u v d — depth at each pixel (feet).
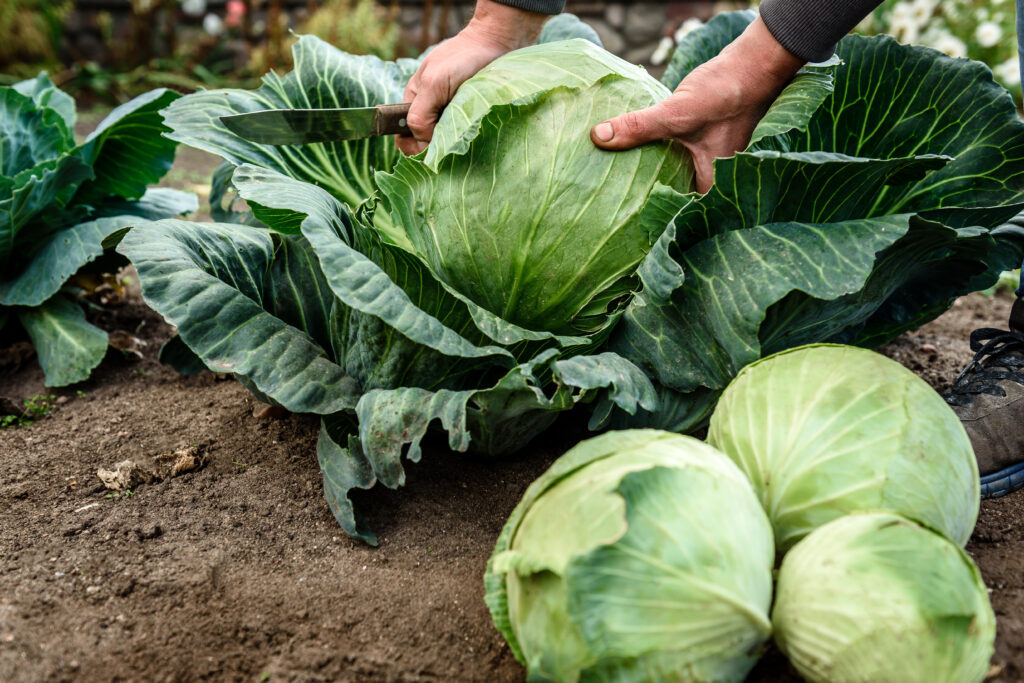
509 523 5.81
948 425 6.07
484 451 8.18
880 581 4.94
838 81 8.73
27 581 6.74
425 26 29.63
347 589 6.71
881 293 7.88
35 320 10.68
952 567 5.03
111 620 6.36
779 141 8.16
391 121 9.39
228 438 9.03
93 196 11.89
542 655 5.07
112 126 10.59
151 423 9.47
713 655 4.97
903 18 22.00
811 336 7.75
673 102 7.38
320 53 10.73
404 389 7.06
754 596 5.05
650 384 7.23
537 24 9.12
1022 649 5.87
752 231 7.19
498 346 7.39
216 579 6.81
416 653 6.14
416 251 8.03
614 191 7.41
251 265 8.23
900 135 8.75
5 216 9.82
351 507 7.20
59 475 8.39
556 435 8.88
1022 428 7.77
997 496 7.88
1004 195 8.36
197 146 9.17
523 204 7.43
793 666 5.44
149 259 7.25
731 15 10.23
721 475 5.43
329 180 10.14
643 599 4.86
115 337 11.27
